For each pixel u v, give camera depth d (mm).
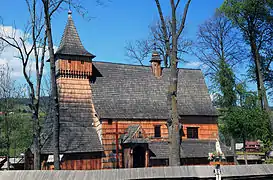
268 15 35062
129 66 39688
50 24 25719
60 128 32250
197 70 43312
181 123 37562
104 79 36969
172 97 25500
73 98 34406
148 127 35906
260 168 23375
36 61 26984
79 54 35125
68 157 31250
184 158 35344
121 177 19625
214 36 41000
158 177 20688
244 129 34750
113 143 33750
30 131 45719
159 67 40750
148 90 38562
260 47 37031
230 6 35750
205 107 39469
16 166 35188
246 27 36562
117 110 34938
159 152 34969
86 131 33469
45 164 30891
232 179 22266
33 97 26938
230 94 35906
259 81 36812
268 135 34406
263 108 35531
